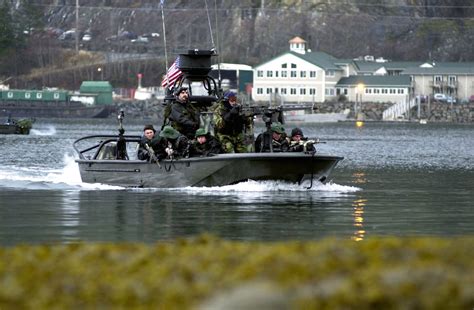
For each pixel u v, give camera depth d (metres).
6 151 191.50
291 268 36.66
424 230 73.06
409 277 35.09
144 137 100.38
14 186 104.12
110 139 105.62
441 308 33.41
